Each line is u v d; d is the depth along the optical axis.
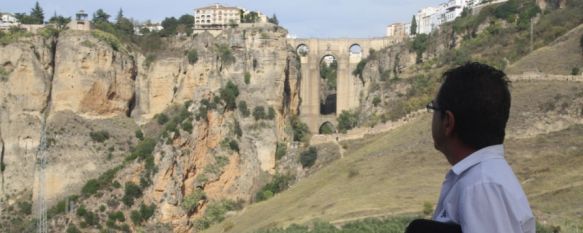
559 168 88.69
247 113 170.25
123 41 192.00
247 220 118.19
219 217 148.00
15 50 173.38
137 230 141.12
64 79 176.62
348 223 74.50
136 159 153.50
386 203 85.81
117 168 155.88
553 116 107.31
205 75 182.12
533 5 179.00
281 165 163.00
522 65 136.00
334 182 115.38
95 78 177.75
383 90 182.00
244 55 180.88
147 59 192.00
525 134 105.12
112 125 177.88
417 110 148.38
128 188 146.38
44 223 140.88
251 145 165.00
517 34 169.88
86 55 177.62
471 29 189.50
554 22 160.88
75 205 145.00
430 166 105.25
